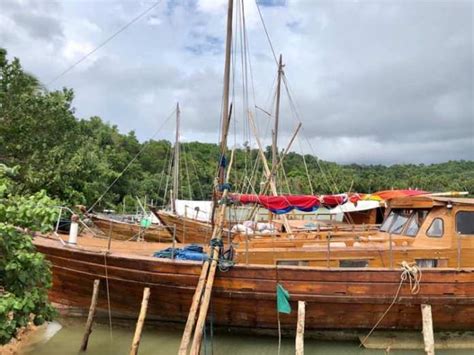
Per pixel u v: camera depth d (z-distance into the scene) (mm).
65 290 10508
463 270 9234
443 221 10133
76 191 20031
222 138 10555
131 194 55562
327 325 9539
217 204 10812
